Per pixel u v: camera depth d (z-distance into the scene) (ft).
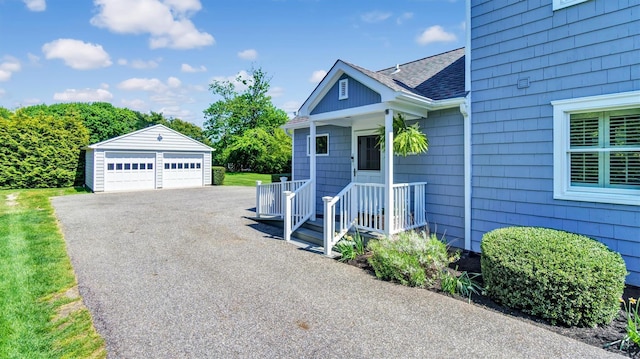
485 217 19.02
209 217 32.27
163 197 49.44
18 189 58.75
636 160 14.35
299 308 12.29
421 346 9.66
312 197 24.81
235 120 117.08
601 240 15.03
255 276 15.75
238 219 31.14
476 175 19.34
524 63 17.17
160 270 16.65
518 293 11.72
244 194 53.83
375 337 10.19
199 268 16.96
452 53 27.94
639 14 13.70
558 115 16.08
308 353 9.37
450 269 16.87
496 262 12.40
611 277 10.69
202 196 50.90
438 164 21.29
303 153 33.65
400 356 9.16
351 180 27.89
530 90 17.01
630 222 14.29
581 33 15.25
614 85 14.37
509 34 17.69
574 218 15.81
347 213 20.95
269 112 119.96
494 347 9.59
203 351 9.52
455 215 20.52
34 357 9.24
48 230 26.05
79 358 9.23
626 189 14.57
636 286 14.15
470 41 19.34
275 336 10.30
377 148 26.00
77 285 14.66
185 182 67.46
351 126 27.30
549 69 16.31
